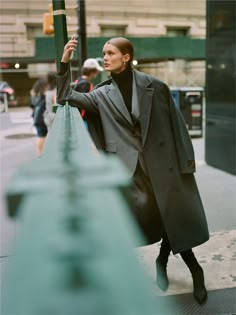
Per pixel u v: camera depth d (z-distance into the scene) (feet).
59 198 1.55
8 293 1.20
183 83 77.20
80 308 1.10
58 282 1.16
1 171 23.93
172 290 9.82
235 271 10.69
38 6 70.13
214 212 15.57
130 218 1.54
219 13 21.74
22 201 1.55
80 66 24.26
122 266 1.24
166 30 78.89
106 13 74.08
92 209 1.50
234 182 20.02
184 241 8.80
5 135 40.78
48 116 21.08
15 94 77.36
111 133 8.59
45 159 2.21
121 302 1.13
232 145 21.36
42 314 1.08
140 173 8.69
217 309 8.96
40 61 67.67
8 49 69.36
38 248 1.28
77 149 2.62
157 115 8.70
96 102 8.80
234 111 20.92
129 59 8.64
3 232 13.98
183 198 8.86
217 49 22.16
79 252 1.25
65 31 12.62
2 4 68.49
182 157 8.89
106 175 1.76
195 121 36.45
